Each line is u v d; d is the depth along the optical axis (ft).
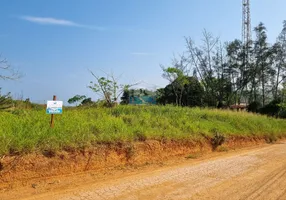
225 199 20.75
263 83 176.55
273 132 67.26
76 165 26.00
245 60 172.76
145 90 98.78
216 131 47.75
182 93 135.54
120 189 22.21
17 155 22.84
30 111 36.96
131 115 43.14
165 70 132.05
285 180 26.23
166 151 35.78
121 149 30.40
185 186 23.57
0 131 24.07
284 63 173.06
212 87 161.99
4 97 38.58
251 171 29.63
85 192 21.22
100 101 54.39
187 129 43.91
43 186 22.12
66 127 28.96
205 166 31.71
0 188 20.94
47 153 24.61
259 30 173.88
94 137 29.01
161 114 49.57
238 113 74.59
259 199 20.93
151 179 25.36
